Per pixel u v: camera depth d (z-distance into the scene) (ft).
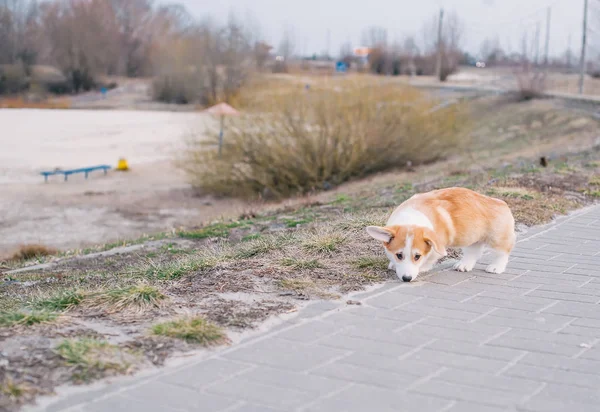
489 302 20.94
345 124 89.66
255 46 285.02
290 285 21.44
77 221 72.38
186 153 106.73
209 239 41.57
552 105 153.58
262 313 18.88
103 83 325.62
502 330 18.45
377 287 21.98
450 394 14.33
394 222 22.94
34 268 37.42
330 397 13.94
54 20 335.26
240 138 89.71
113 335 16.89
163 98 286.87
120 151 135.95
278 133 88.74
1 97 289.74
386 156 94.48
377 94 94.43
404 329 18.20
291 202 61.31
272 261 24.86
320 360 15.85
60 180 101.81
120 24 359.66
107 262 37.35
